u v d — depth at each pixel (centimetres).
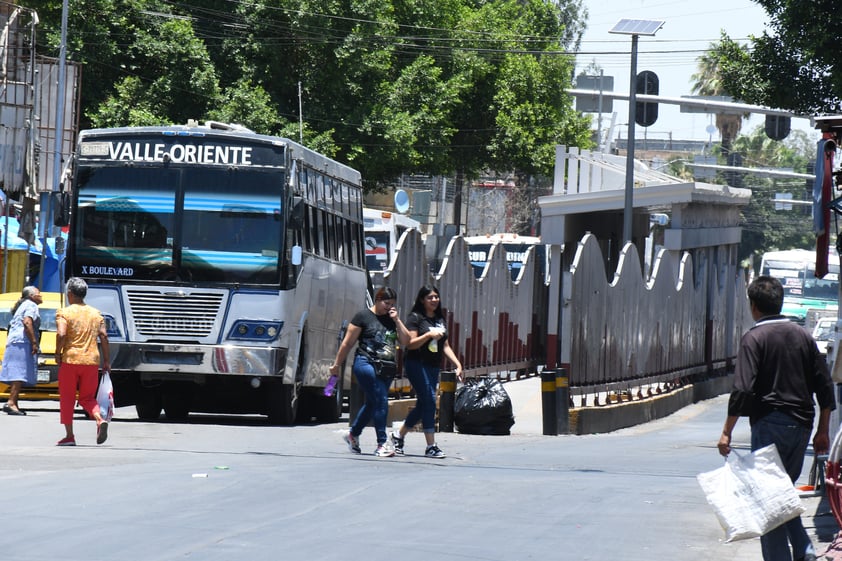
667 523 2839
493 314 9062
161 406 6038
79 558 2244
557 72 17200
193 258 5309
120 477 3338
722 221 10262
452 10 16012
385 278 6475
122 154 5381
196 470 3534
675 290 8512
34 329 5678
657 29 8925
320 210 6028
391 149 13150
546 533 2644
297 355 5538
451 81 14550
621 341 7038
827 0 5997
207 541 2420
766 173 12250
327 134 12338
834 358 3127
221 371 5275
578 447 4956
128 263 5316
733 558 2472
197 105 12006
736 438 5894
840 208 3150
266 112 12031
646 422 7288
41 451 4059
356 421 4203
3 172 8519
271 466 3694
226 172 5362
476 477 3512
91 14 11700
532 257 10375
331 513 2802
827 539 2677
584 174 10475
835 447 2320
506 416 5559
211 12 12450
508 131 16475
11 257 9388
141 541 2409
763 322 2278
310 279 5756
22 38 9106
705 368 9669
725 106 8688
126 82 11638
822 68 6212
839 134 3167
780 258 16750
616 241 10919
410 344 4134
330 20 12562
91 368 4284
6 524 2578
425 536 2555
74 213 5362
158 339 5303
